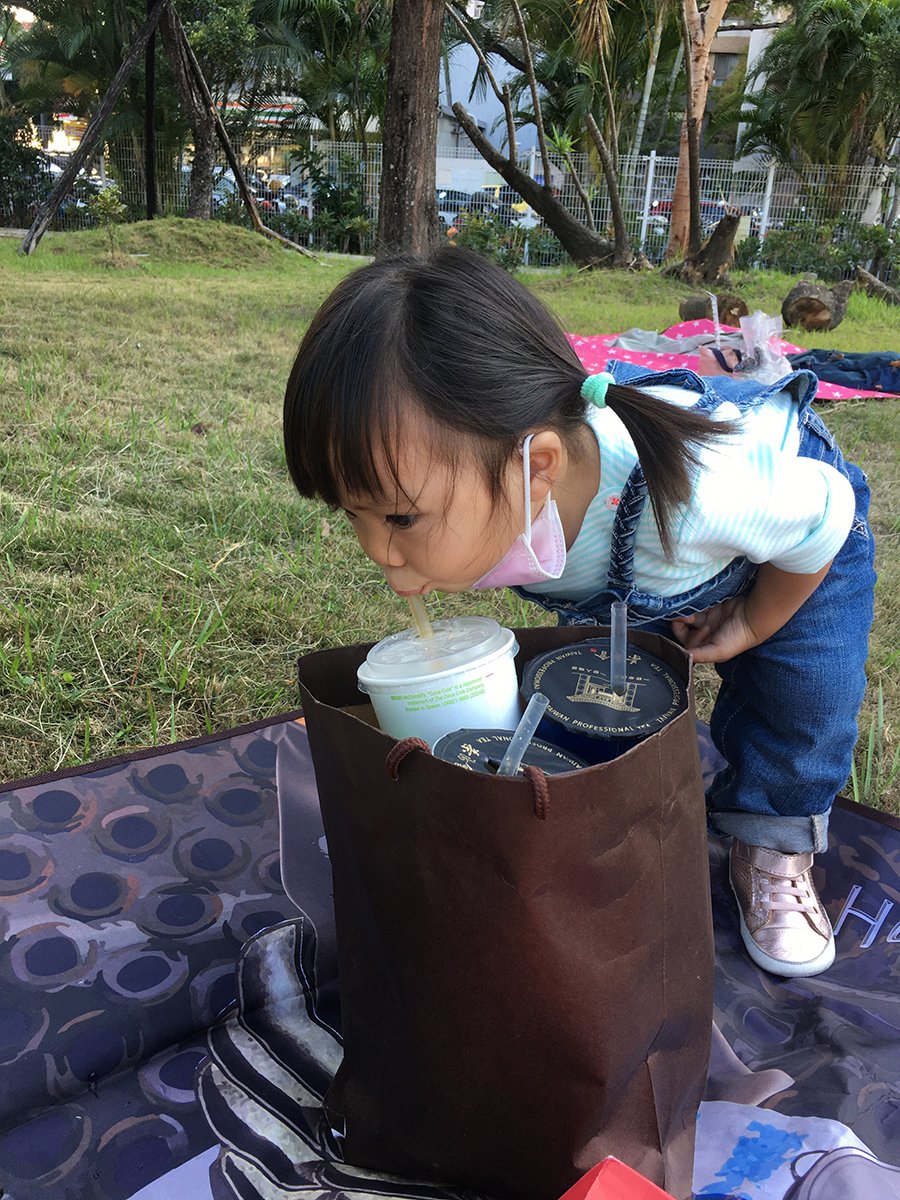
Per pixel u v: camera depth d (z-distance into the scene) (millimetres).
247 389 4656
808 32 17875
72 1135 1234
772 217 17797
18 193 17859
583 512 1373
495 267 1234
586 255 11688
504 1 14633
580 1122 1035
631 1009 1012
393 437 1084
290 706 2174
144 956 1480
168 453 3559
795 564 1399
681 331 6203
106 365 4793
